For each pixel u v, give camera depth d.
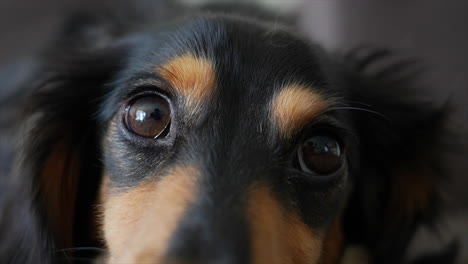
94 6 0.35
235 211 0.16
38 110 0.22
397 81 0.26
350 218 0.24
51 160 0.22
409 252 0.27
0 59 0.35
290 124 0.18
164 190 0.17
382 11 0.35
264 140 0.18
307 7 0.36
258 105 0.18
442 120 0.25
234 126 0.17
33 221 0.22
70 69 0.22
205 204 0.16
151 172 0.18
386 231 0.25
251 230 0.16
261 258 0.16
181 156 0.17
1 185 0.24
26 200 0.22
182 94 0.18
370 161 0.24
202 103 0.18
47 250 0.22
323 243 0.21
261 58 0.18
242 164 0.17
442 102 0.27
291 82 0.18
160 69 0.18
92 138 0.22
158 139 0.18
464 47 0.32
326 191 0.19
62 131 0.22
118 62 0.21
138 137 0.18
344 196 0.20
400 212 0.25
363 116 0.23
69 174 0.22
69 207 0.22
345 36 0.35
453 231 0.27
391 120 0.24
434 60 0.32
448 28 0.33
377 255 0.25
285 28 0.21
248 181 0.16
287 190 0.18
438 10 0.33
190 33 0.19
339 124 0.19
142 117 0.18
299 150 0.18
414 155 0.25
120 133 0.19
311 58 0.19
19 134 0.22
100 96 0.21
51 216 0.22
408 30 0.34
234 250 0.15
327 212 0.19
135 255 0.16
